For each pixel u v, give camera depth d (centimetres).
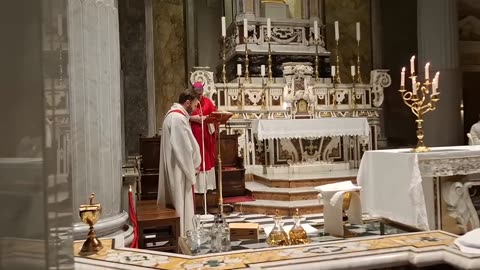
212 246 400
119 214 442
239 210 789
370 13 1473
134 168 784
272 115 1048
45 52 143
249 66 1158
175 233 496
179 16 1362
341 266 252
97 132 414
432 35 1062
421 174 463
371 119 1109
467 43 1392
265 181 898
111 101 436
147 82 1271
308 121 928
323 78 1191
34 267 140
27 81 139
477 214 527
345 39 1455
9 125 137
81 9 405
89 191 404
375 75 1120
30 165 140
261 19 1209
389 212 503
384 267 259
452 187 491
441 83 1048
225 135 870
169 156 554
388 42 1455
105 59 428
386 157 507
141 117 1243
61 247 151
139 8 1252
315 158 1013
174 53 1352
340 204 440
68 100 161
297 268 246
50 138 146
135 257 268
